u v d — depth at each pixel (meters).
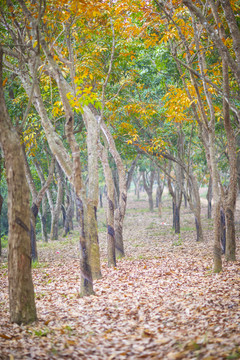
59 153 8.04
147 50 14.25
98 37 12.09
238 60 7.30
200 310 6.23
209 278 8.94
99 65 12.49
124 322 6.11
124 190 14.64
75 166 7.86
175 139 20.34
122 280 9.72
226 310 6.01
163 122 18.94
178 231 22.84
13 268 6.00
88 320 6.33
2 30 10.47
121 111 15.65
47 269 13.05
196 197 18.66
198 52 9.23
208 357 4.05
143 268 11.44
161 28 11.59
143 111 14.88
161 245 18.00
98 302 7.45
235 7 10.04
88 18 9.95
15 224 5.96
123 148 18.45
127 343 5.09
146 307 6.89
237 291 7.19
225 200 11.55
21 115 15.17
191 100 10.52
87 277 8.12
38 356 4.49
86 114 10.46
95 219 10.35
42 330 5.65
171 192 23.50
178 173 24.09
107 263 13.41
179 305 6.74
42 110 8.06
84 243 8.08
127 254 15.67
